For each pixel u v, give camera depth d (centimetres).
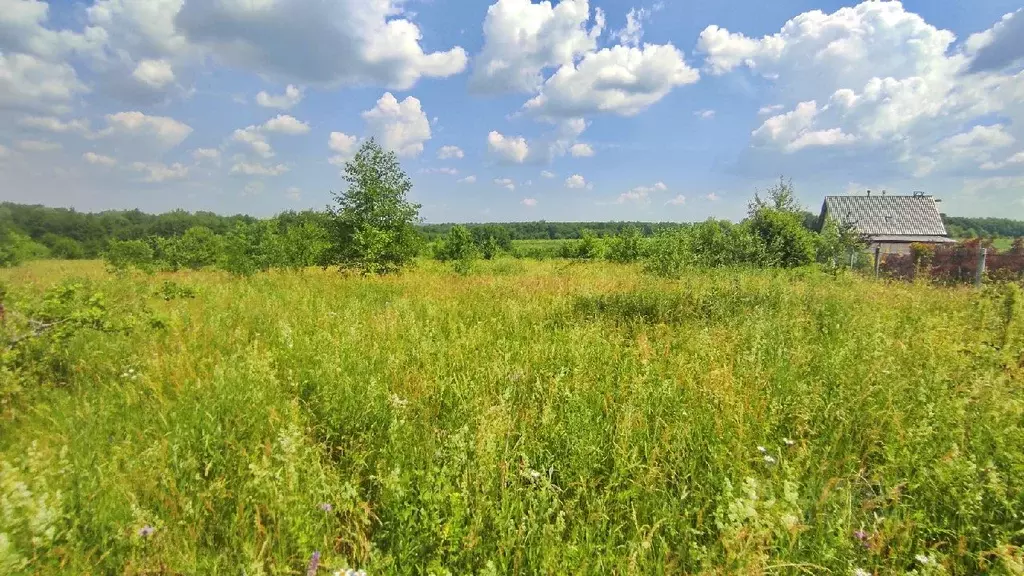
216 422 327
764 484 254
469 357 498
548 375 422
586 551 219
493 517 233
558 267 2248
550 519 249
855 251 1658
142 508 241
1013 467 255
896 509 239
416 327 607
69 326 497
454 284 1269
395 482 246
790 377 410
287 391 407
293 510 225
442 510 236
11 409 384
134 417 362
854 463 296
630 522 249
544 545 212
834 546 215
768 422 322
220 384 367
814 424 332
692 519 250
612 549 227
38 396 421
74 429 343
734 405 340
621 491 263
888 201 3488
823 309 734
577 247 3788
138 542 216
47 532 203
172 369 441
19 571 192
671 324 655
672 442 307
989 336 512
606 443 320
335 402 363
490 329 652
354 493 238
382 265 1519
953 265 1358
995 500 247
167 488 258
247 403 353
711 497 260
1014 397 337
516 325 659
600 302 835
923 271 1340
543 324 664
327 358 433
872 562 215
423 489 240
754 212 1694
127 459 288
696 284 971
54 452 286
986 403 326
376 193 1540
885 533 228
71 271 1892
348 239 1559
